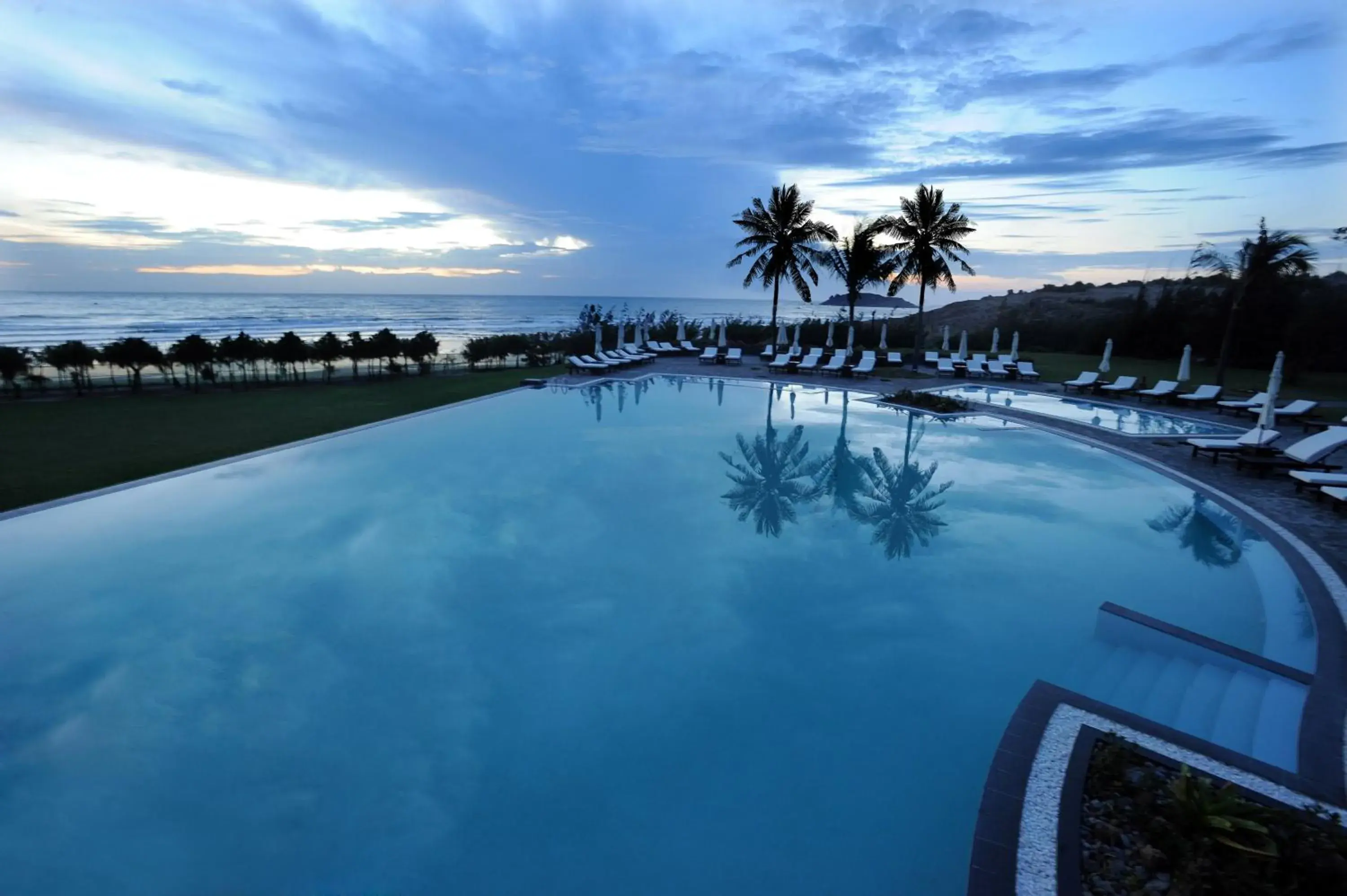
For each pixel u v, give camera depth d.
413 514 8.62
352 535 7.88
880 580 6.94
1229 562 7.44
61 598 6.21
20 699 4.70
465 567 7.10
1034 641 5.75
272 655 5.34
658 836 3.59
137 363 16.75
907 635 5.82
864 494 9.93
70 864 3.32
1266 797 3.30
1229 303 23.14
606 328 30.38
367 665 5.24
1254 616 6.14
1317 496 9.07
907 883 3.29
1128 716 3.99
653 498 9.55
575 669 5.23
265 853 3.43
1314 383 21.52
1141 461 11.41
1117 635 5.62
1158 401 17.39
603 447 12.45
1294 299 22.78
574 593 6.54
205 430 12.55
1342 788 3.42
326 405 15.78
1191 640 5.17
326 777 4.00
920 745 4.38
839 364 24.14
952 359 24.61
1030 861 2.89
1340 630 5.39
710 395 19.03
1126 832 3.12
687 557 7.48
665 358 28.05
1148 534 8.33
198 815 3.67
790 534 8.25
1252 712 4.41
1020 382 21.72
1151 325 27.88
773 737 4.45
